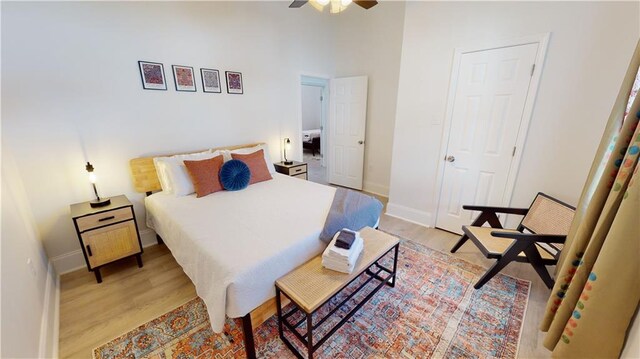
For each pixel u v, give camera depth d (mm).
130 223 2236
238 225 1849
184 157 2662
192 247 1649
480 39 2381
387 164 4223
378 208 2275
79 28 2127
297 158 4223
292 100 3967
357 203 2191
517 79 2266
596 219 1103
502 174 2516
